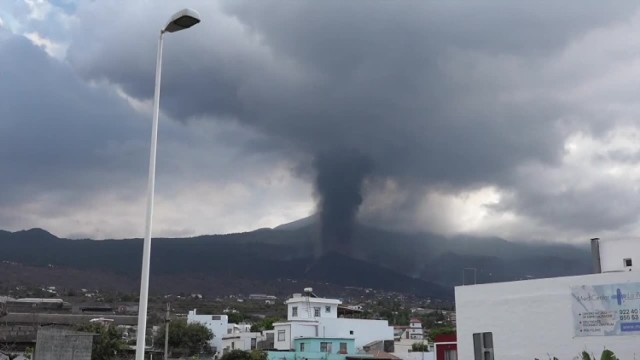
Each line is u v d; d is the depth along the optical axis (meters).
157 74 18.33
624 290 26.88
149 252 16.92
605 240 34.09
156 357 83.44
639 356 26.14
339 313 94.94
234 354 73.12
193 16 17.78
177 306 177.25
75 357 41.44
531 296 29.22
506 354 29.55
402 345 85.94
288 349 80.00
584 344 27.42
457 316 31.47
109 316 104.00
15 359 49.03
